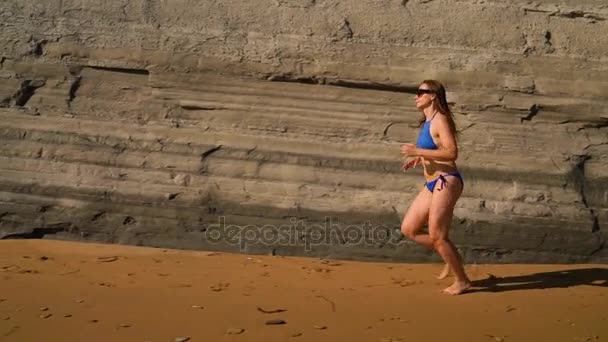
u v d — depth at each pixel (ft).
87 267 16.40
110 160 20.45
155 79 21.18
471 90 21.06
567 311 13.44
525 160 20.67
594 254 20.06
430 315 12.78
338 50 21.22
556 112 21.06
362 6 21.62
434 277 17.26
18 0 21.45
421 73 21.09
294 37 21.35
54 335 10.62
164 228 20.12
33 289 13.58
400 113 21.11
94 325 11.20
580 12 21.66
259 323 11.66
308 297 13.92
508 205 20.21
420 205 15.35
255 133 20.97
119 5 21.48
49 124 20.72
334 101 21.24
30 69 21.20
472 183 20.42
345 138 20.98
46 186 20.17
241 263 18.25
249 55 21.21
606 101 21.02
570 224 20.11
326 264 18.92
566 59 21.34
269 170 20.52
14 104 20.89
